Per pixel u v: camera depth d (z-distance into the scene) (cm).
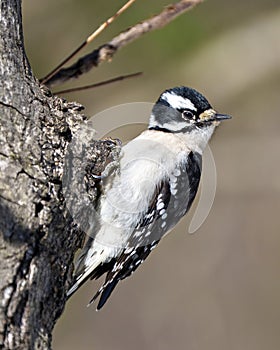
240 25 1448
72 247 783
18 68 764
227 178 1457
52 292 736
